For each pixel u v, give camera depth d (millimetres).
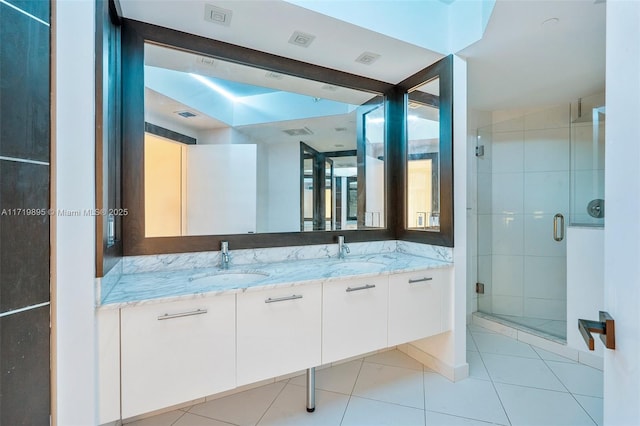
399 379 2102
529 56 2088
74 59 1086
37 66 999
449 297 2080
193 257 1854
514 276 3176
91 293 1122
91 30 1124
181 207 1832
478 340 2717
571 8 1589
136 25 1686
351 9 1720
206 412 1761
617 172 662
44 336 1023
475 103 2986
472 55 2072
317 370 2232
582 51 2021
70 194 1079
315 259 2223
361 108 2473
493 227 3268
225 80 2090
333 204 2400
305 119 2344
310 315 1590
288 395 1923
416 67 2238
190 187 1881
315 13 1625
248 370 1436
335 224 2396
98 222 1157
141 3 1537
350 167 2457
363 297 1748
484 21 1768
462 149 2102
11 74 935
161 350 1264
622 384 640
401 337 1880
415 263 2066
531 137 3096
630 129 610
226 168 2059
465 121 2107
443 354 2154
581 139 2791
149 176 1743
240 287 1423
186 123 1920
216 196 1987
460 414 1719
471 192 3168
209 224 1929
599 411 1728
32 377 993
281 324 1513
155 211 1757
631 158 606
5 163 922
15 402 953
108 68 1361
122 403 1195
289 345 1533
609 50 704
